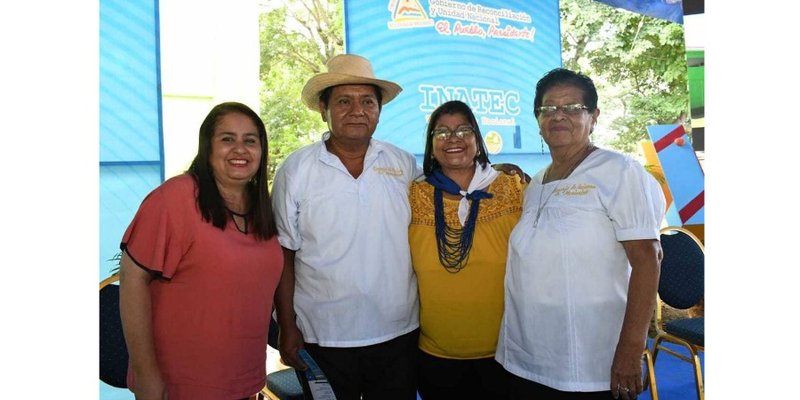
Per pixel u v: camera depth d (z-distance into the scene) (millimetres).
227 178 1732
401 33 3826
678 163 4477
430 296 2088
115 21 2889
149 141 3004
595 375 1732
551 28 4453
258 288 1750
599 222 1720
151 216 1618
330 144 2211
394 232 2125
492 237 2049
